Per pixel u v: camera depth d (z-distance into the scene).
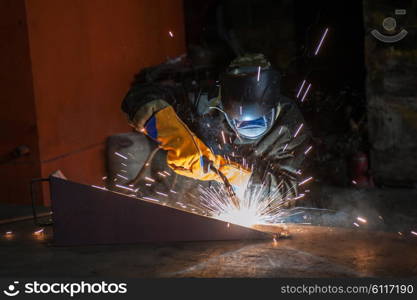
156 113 4.16
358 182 5.96
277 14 7.92
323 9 7.67
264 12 7.96
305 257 3.65
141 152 5.68
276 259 3.62
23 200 5.39
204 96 4.72
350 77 7.57
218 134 4.73
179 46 7.75
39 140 5.28
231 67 4.27
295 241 4.01
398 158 5.84
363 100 7.30
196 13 8.24
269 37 7.98
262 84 4.12
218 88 4.67
